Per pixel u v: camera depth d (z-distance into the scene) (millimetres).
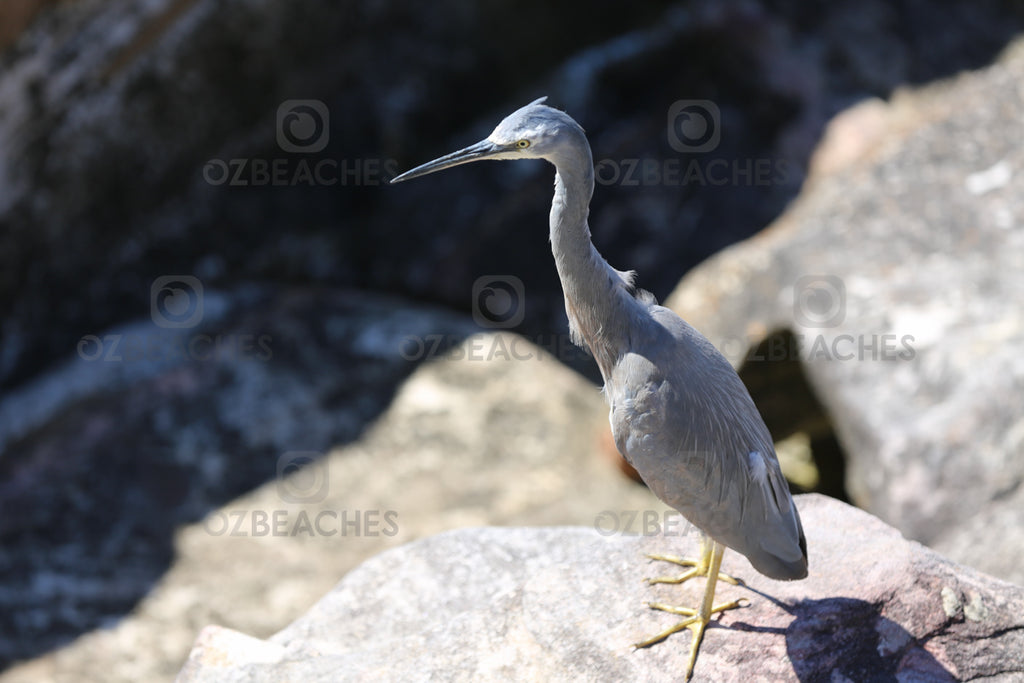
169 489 11172
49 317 12992
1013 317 9617
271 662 5773
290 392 12273
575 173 5090
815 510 6273
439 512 11023
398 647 5684
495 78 14781
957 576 5660
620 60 14664
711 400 5152
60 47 12047
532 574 6516
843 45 14148
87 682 9266
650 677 5242
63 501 11008
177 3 12328
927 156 12000
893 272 10578
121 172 12930
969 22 14547
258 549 10570
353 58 13805
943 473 8664
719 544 5348
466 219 13961
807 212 12141
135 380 12375
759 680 5180
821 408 11109
